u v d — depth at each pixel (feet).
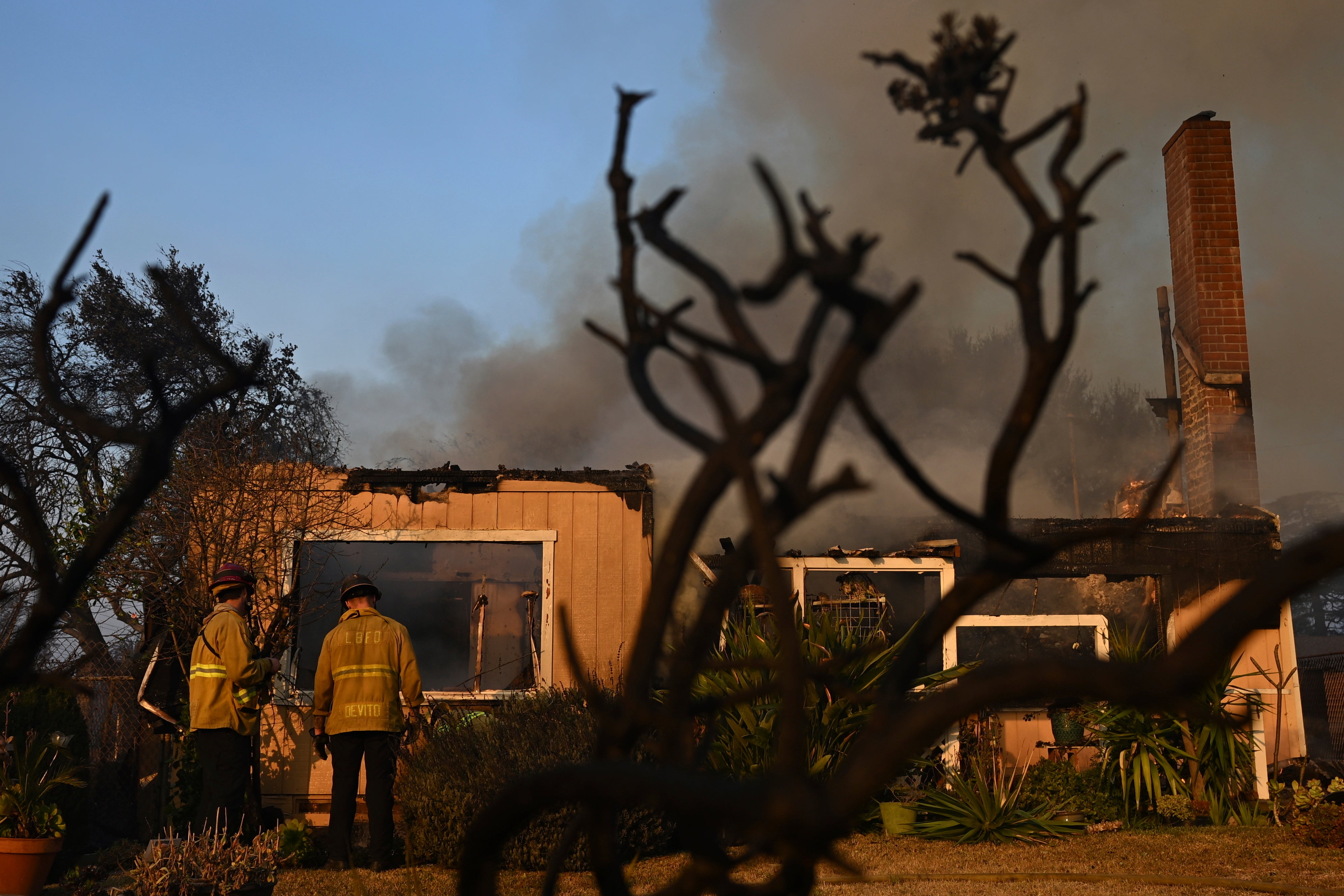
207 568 27.17
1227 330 38.75
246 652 22.27
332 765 25.67
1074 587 40.42
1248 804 28.71
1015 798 24.89
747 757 23.58
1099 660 1.31
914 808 25.20
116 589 27.45
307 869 22.15
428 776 22.06
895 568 32.42
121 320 48.78
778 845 1.43
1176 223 41.16
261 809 25.41
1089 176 1.87
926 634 1.98
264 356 2.14
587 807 1.88
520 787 1.93
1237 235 39.58
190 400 2.09
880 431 1.71
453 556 39.09
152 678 26.99
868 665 24.26
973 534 34.32
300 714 28.53
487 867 2.18
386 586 39.29
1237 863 21.40
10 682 2.03
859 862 21.44
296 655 28.68
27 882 17.97
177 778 26.58
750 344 1.77
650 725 1.91
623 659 29.27
